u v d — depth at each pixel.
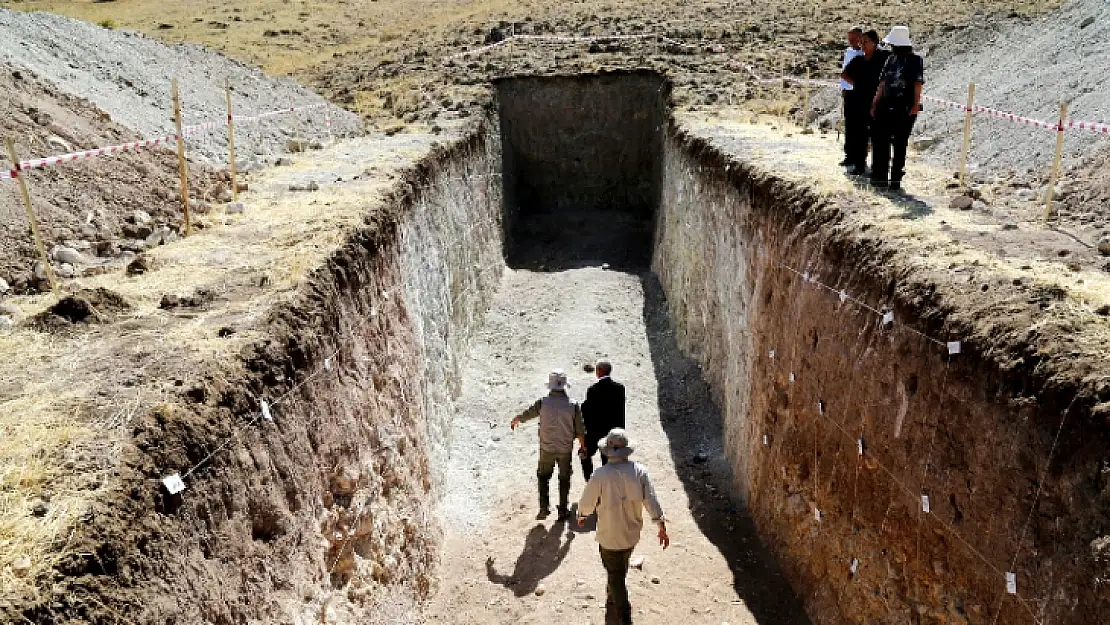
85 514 3.42
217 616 3.90
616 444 6.80
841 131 12.98
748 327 9.67
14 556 3.17
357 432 6.45
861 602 6.21
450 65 24.08
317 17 37.00
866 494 6.15
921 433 5.34
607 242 20.11
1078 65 11.11
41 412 4.14
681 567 8.15
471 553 8.66
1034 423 4.25
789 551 7.75
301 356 5.57
